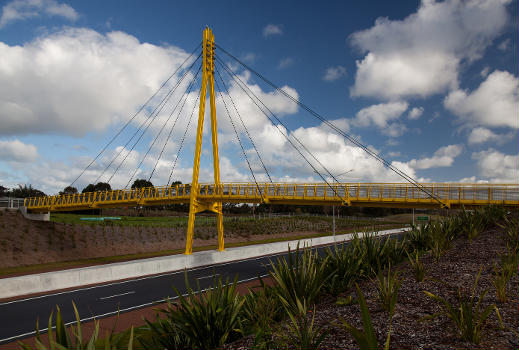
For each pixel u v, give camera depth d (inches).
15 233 1211.2
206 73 1264.8
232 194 1095.6
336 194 928.3
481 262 348.8
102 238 1424.7
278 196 1011.9
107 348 173.3
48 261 1120.2
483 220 599.2
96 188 3260.3
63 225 1432.1
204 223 2220.7
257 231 2159.2
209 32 1317.7
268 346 204.4
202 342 233.3
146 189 1240.2
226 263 1131.9
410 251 483.2
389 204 869.8
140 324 453.4
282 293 281.7
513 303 225.9
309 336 188.7
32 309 555.8
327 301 310.8
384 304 244.2
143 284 772.0
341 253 374.0
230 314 253.4
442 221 561.9
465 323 179.8
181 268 1006.4
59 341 176.9
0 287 633.6
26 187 2878.9
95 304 586.2
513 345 163.9
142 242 1504.7
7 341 400.5
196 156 1164.5
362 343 134.3
